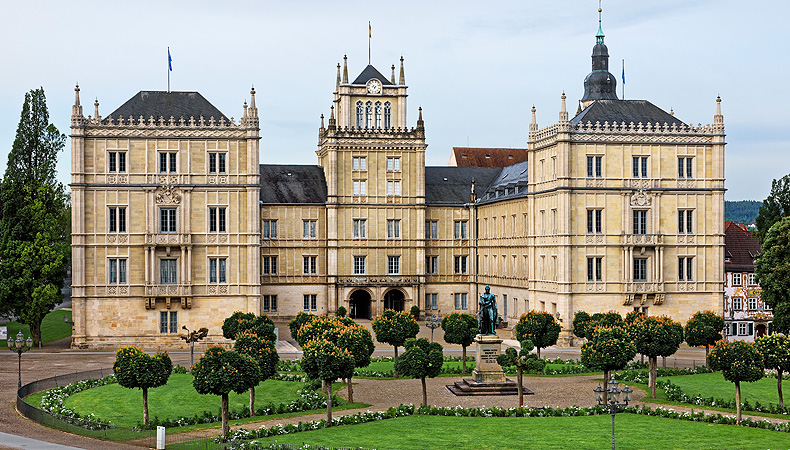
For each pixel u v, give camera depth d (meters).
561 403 74.25
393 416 68.56
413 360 70.69
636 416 68.94
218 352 62.47
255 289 113.56
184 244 111.62
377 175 140.88
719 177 118.12
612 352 74.06
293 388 82.25
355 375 89.56
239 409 71.75
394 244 141.38
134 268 111.44
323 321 88.75
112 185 110.62
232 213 113.69
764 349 70.25
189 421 66.94
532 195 123.94
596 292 115.19
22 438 57.53
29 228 113.62
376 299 139.75
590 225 115.44
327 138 139.12
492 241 141.38
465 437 60.62
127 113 112.94
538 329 90.69
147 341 111.62
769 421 66.94
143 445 57.38
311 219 140.12
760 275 109.06
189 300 111.88
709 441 59.94
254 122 113.69
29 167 117.31
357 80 145.62
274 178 142.38
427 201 146.12
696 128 117.88
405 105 146.38
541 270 122.25
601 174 115.75
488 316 80.56
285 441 59.28
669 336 78.00
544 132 120.81
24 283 110.25
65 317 141.38
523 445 58.19
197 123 113.69
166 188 111.81
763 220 137.50
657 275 116.31
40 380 77.81
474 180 151.50
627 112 120.12
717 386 83.00
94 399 75.88
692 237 117.94
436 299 146.62
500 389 78.38
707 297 118.44
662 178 117.31
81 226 109.69
